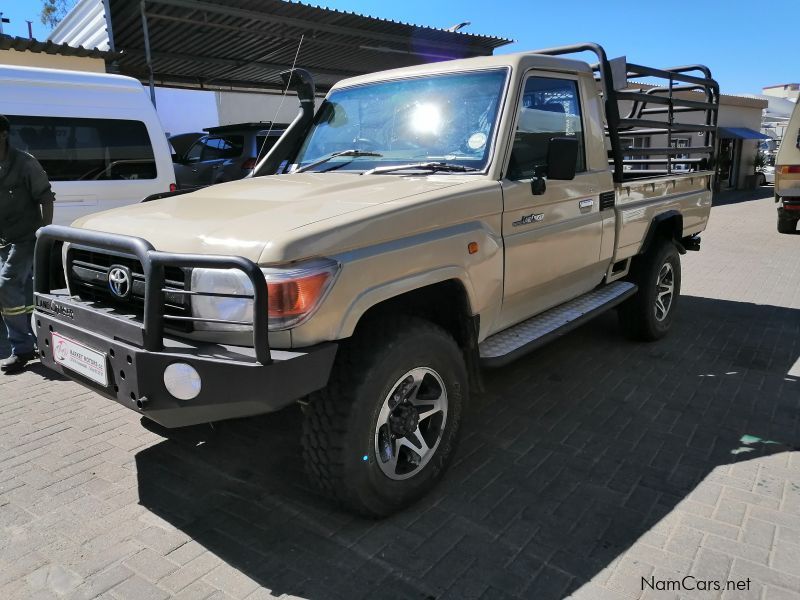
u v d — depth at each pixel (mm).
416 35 11820
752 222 15398
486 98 3627
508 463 3531
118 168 6762
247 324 2412
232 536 2873
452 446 3244
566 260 4047
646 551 2748
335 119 4332
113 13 9688
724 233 13328
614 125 4484
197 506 3117
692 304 7152
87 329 2805
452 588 2531
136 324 2555
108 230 2996
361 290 2648
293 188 3340
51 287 3252
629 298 5383
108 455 3637
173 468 3488
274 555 2738
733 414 4152
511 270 3525
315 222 2609
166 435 3881
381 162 3828
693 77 5680
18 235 4676
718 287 8086
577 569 2639
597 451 3668
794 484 3275
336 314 2555
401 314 3002
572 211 4059
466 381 3264
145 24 9367
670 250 5484
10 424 4027
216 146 10656
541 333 3875
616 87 4512
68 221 6395
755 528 2898
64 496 3205
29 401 4391
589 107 4320
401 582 2568
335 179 3543
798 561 2666
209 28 10406
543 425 4016
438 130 3744
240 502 3148
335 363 2734
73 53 8922
